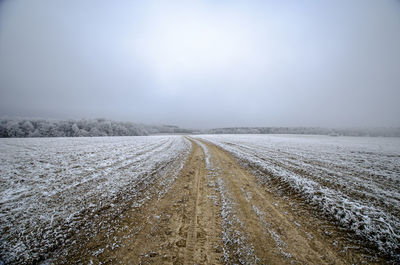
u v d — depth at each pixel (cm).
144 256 316
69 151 1403
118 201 544
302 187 671
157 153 1456
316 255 327
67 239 360
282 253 328
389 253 338
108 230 393
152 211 482
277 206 530
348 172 909
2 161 1027
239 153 1470
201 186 689
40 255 315
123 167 959
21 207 493
